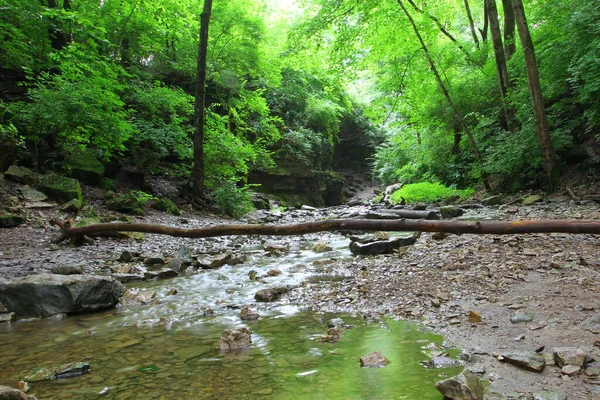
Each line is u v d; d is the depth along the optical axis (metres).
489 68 14.30
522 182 12.68
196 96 13.74
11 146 9.31
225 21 18.00
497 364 2.33
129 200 10.82
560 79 10.92
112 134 10.44
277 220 14.21
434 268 4.84
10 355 2.75
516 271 4.27
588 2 9.43
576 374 2.12
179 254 6.59
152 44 15.96
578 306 3.10
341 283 4.61
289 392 2.09
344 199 29.64
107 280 4.03
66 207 9.14
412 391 2.04
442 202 14.38
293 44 13.63
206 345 2.85
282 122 23.64
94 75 10.55
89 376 2.35
